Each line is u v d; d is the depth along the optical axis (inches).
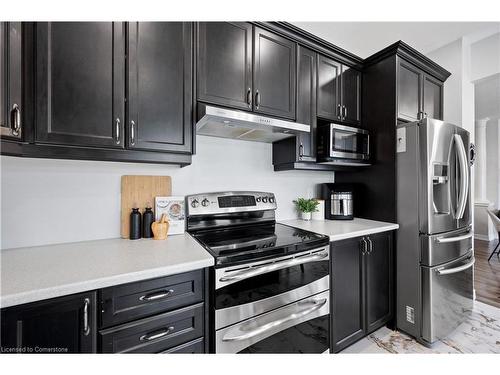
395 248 75.7
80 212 53.8
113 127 45.4
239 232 65.6
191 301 41.6
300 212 88.5
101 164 55.9
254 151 79.0
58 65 40.9
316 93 75.9
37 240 49.8
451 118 99.0
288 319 50.6
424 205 68.8
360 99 86.7
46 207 50.5
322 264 57.8
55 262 40.3
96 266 38.6
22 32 38.1
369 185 84.7
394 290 75.3
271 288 49.3
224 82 58.7
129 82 47.0
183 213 62.8
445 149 71.7
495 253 154.8
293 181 88.1
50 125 40.2
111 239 56.2
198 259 42.3
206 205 66.2
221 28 58.7
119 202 57.9
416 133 70.9
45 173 50.4
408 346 68.0
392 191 77.3
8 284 31.8
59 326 32.4
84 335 33.6
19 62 37.0
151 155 50.5
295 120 70.7
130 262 40.6
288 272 51.8
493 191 205.6
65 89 41.4
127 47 47.0
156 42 50.2
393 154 77.0
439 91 95.0
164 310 39.3
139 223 57.1
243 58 61.7
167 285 39.6
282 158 77.6
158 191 62.0
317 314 56.7
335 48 78.0
